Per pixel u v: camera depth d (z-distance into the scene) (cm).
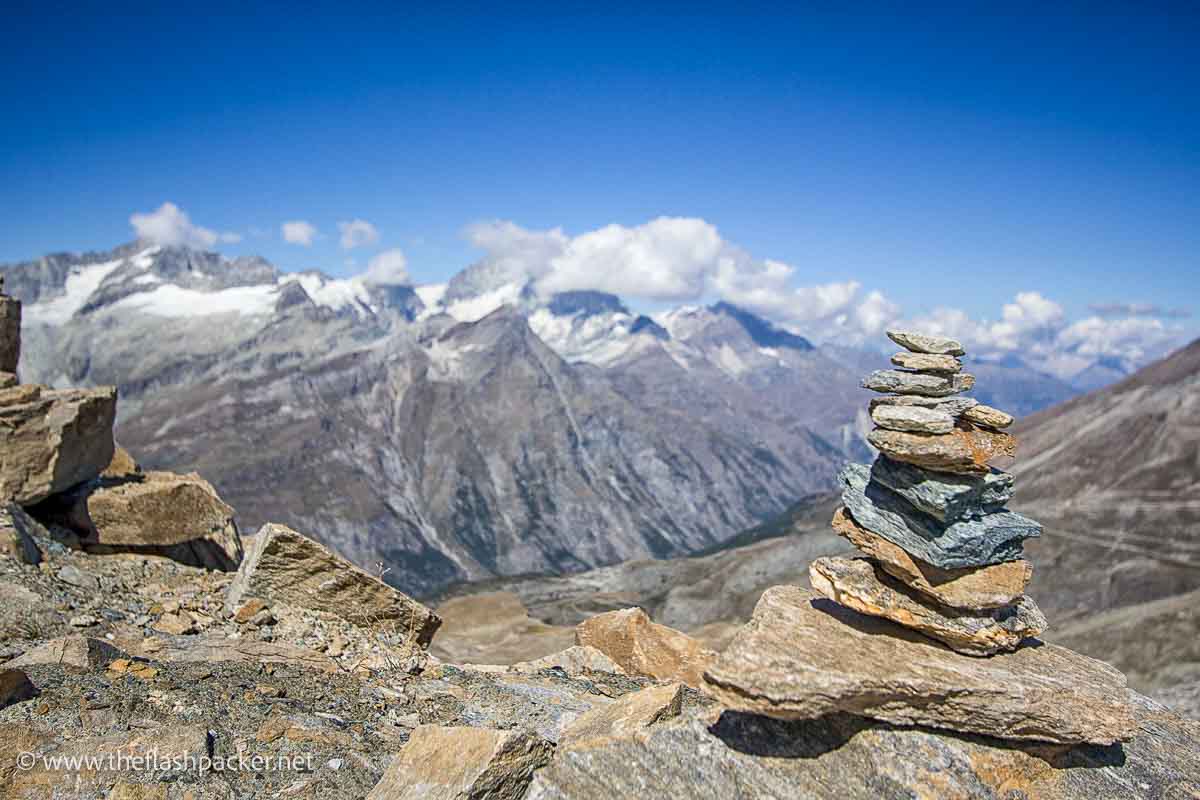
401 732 1277
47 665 1215
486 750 976
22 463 1900
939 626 1077
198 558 2275
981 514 1115
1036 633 1133
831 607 1196
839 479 1259
